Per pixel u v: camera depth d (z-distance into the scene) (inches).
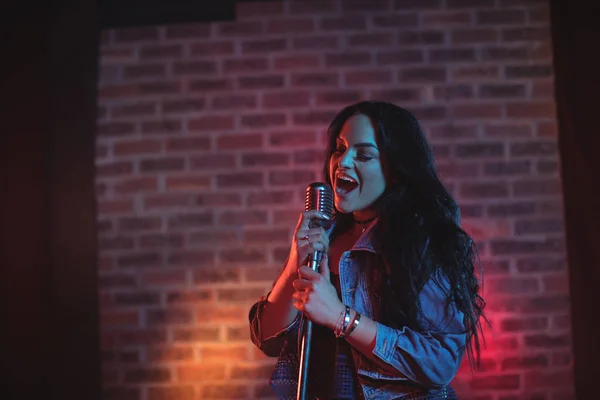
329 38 105.5
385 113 59.1
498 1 104.7
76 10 107.4
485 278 101.7
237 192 104.9
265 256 104.0
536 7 104.6
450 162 103.1
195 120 106.0
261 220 104.3
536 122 103.1
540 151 102.8
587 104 102.0
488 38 104.4
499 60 104.0
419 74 104.3
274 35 106.1
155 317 104.4
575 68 102.7
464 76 104.0
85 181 106.2
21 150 106.0
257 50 106.1
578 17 102.8
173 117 106.3
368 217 60.5
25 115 106.3
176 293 104.6
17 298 104.7
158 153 106.0
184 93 106.5
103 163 106.3
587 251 100.6
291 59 105.6
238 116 105.5
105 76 107.3
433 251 54.8
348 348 54.7
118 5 107.3
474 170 102.9
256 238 104.3
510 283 101.6
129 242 105.5
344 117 61.0
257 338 61.2
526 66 103.8
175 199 105.5
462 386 100.4
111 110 107.0
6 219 105.6
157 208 105.6
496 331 101.0
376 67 104.7
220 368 103.2
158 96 106.7
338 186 59.2
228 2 106.5
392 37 105.0
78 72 107.2
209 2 106.6
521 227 102.1
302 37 105.8
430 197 57.5
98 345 104.3
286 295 57.8
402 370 51.3
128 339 104.3
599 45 102.2
